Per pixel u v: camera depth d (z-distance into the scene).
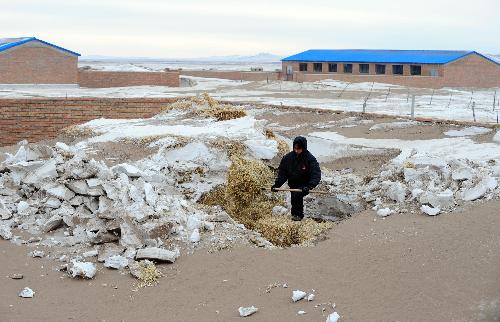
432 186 10.02
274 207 10.92
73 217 9.23
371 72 57.41
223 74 64.38
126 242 8.48
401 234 8.65
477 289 7.01
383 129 17.56
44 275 7.85
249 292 7.32
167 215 9.20
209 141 12.53
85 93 37.97
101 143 13.61
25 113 19.75
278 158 12.41
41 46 46.84
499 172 10.32
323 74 55.94
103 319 6.71
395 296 7.01
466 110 26.67
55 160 10.45
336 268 7.82
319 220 11.14
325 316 6.64
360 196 10.81
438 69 52.56
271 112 21.62
